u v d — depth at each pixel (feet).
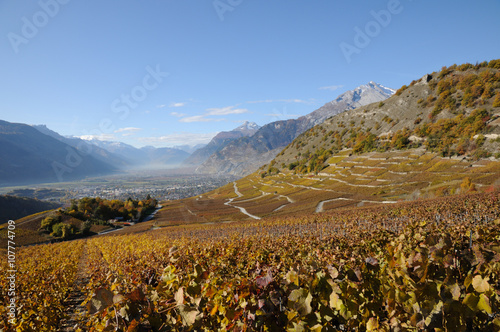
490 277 7.20
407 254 8.32
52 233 229.86
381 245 24.29
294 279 7.77
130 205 359.05
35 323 22.77
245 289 8.90
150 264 25.76
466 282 6.64
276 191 431.43
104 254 71.05
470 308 6.23
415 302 6.66
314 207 264.31
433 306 6.51
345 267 9.80
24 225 237.04
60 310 32.12
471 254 7.64
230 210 337.93
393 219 75.92
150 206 419.74
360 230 44.34
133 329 6.26
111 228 282.56
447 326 6.38
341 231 50.96
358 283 8.16
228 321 8.39
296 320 7.10
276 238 54.39
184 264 15.75
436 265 7.05
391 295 7.27
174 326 6.68
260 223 171.42
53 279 39.75
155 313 6.97
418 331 6.72
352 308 7.50
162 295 8.18
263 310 7.93
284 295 8.20
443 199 130.82
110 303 6.38
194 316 6.54
